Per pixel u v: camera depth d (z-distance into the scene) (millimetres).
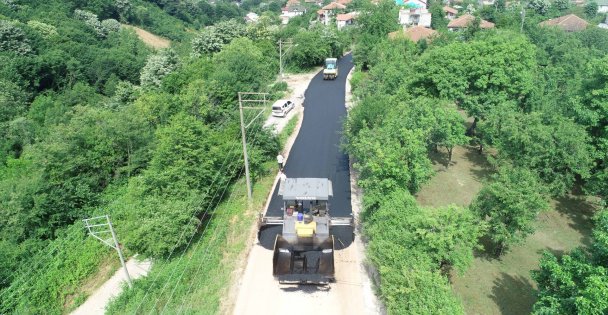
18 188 30906
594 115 26438
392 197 22266
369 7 81562
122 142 36094
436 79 34438
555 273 14938
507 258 22625
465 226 18516
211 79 46438
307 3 180250
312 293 20547
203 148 29219
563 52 48656
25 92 63188
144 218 25141
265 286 21125
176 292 20922
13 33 70625
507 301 19641
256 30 75812
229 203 29031
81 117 37250
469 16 87500
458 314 15039
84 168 34188
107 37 97750
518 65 33125
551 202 28250
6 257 26641
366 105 32375
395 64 41688
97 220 30062
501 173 22688
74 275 25719
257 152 32469
